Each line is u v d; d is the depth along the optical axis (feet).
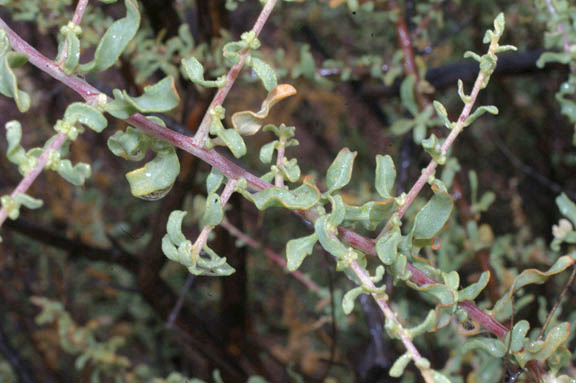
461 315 1.04
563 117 2.69
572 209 1.26
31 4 1.62
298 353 2.43
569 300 1.91
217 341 2.18
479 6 2.39
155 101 0.93
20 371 2.69
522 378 1.26
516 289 1.06
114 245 2.25
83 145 2.56
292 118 2.98
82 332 2.17
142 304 2.74
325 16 2.74
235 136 0.95
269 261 2.68
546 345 1.04
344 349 2.47
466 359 1.55
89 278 2.88
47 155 0.89
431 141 1.00
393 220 0.99
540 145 2.73
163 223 1.90
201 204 1.92
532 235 2.63
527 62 1.98
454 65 2.13
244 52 0.97
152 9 1.92
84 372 2.60
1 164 2.75
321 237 0.96
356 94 2.45
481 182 2.76
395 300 2.34
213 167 1.00
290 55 1.97
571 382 1.06
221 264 0.96
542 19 1.50
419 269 1.03
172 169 0.99
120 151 0.98
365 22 2.60
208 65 1.74
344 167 1.01
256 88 2.38
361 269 0.95
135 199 2.85
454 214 1.94
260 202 0.97
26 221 2.14
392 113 2.76
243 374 2.17
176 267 2.70
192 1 2.13
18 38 0.93
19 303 2.78
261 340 2.51
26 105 0.88
